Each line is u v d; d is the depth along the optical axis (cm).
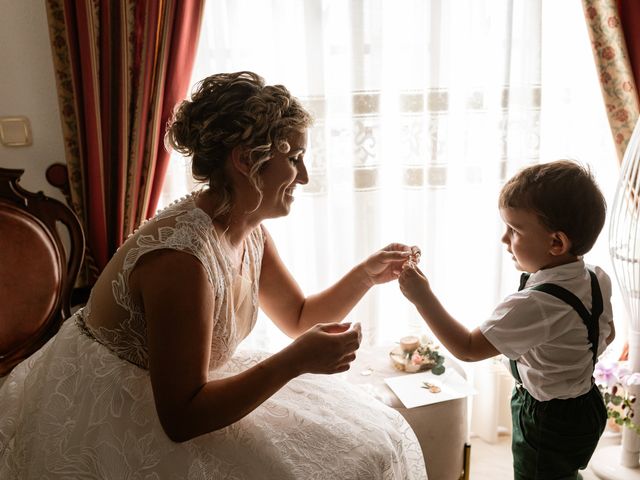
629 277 175
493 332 123
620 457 192
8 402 117
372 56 186
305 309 143
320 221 199
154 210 187
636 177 193
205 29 187
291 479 99
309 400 123
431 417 156
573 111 209
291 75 193
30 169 193
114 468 98
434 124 193
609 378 174
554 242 124
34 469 101
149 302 96
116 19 172
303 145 112
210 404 95
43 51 185
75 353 112
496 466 204
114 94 178
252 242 129
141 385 106
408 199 201
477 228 207
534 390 129
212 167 106
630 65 193
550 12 197
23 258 164
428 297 131
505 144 194
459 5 190
